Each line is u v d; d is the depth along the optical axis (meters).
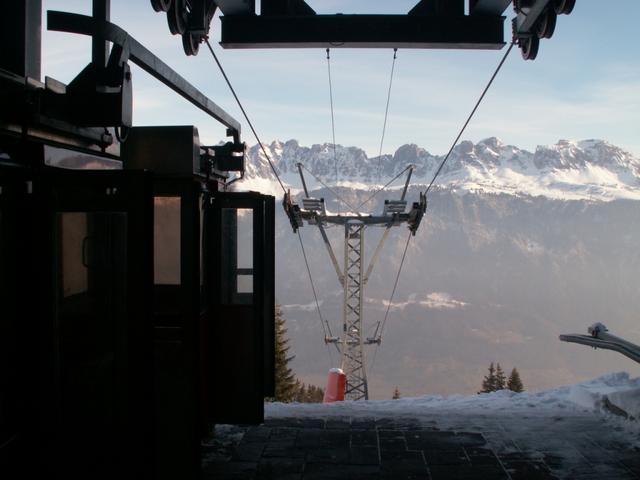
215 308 5.28
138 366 2.93
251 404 5.30
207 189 5.09
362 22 5.13
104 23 3.20
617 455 4.95
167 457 4.01
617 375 7.65
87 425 3.22
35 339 3.13
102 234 3.42
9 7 3.53
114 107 3.28
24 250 3.09
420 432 5.55
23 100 3.06
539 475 4.55
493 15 5.11
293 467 4.71
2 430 3.06
